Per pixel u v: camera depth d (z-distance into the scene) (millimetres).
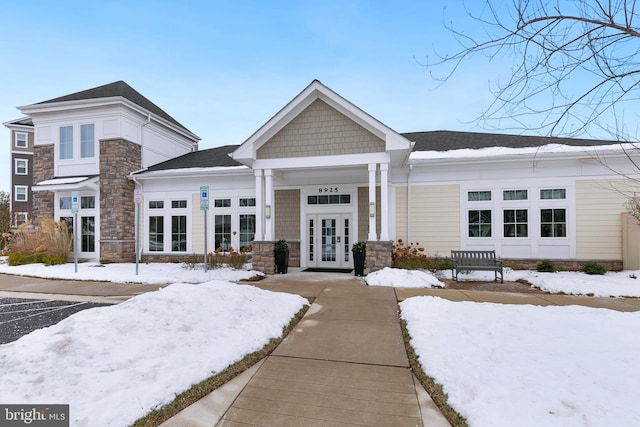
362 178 12180
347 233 12297
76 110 14102
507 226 11086
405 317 5602
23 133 28734
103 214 13781
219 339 4340
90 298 7445
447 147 12789
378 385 3490
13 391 2811
